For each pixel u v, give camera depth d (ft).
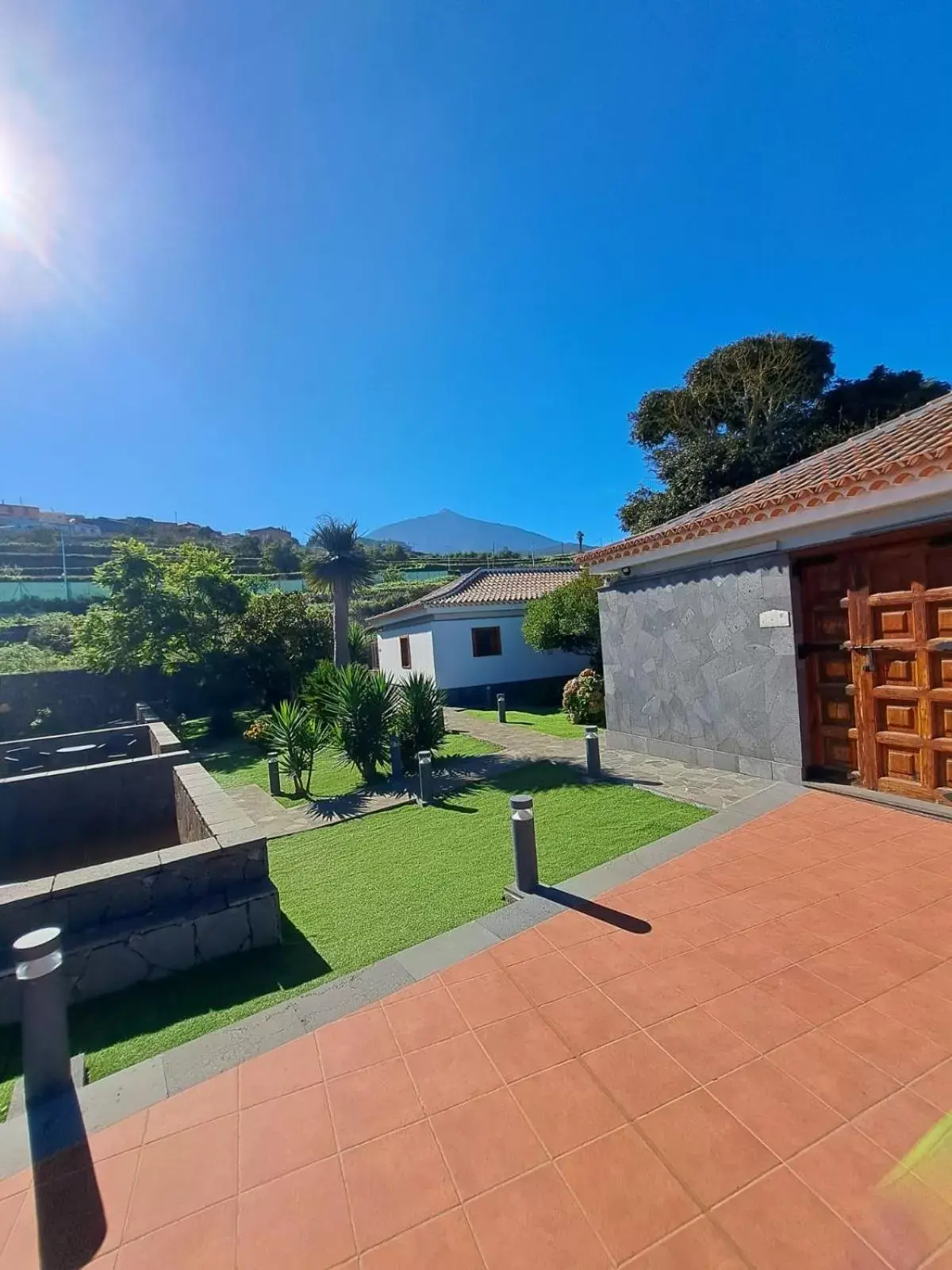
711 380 74.54
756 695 22.62
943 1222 5.90
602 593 31.35
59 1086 8.98
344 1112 8.09
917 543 17.47
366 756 30.60
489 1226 6.24
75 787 25.75
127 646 51.98
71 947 12.50
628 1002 9.85
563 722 46.21
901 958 10.50
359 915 15.29
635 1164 6.83
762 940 11.39
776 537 21.48
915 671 17.78
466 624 61.77
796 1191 6.33
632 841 18.08
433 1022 9.84
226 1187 7.06
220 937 13.73
